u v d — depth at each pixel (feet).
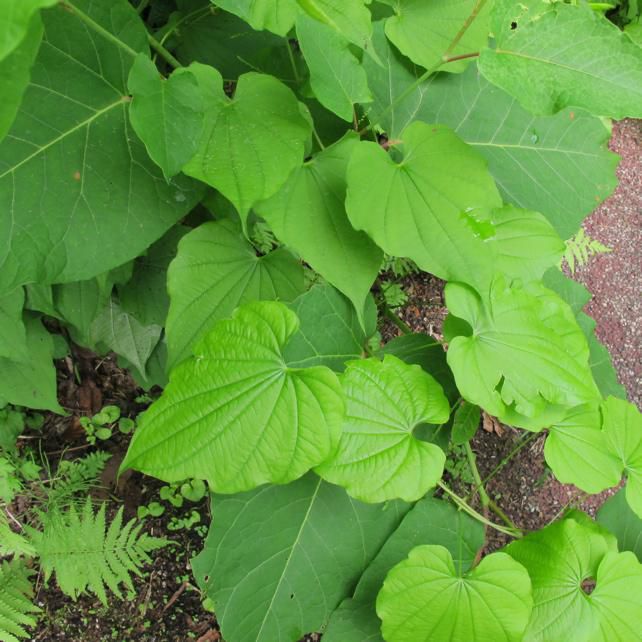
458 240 1.41
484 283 1.40
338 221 1.47
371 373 1.45
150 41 1.49
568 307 1.63
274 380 1.33
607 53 1.29
